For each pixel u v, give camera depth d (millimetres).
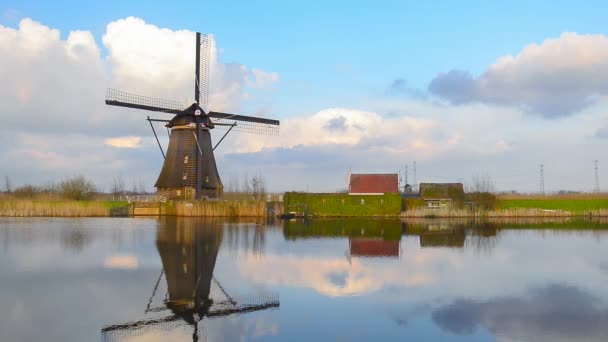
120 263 25250
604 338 13664
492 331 14242
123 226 46438
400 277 21797
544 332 14125
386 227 48344
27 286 19922
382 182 67250
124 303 17375
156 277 21750
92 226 46344
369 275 22234
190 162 62875
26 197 73562
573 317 15555
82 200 72500
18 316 15797
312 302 17422
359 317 15633
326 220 58844
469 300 17703
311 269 23688
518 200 74562
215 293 18828
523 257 27703
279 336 13875
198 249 30516
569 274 22625
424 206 66750
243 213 62719
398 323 14984
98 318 15617
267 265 24812
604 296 18328
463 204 66812
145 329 14594
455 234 41094
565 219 61438
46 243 32875
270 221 55906
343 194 65188
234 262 25656
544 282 20812
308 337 13766
